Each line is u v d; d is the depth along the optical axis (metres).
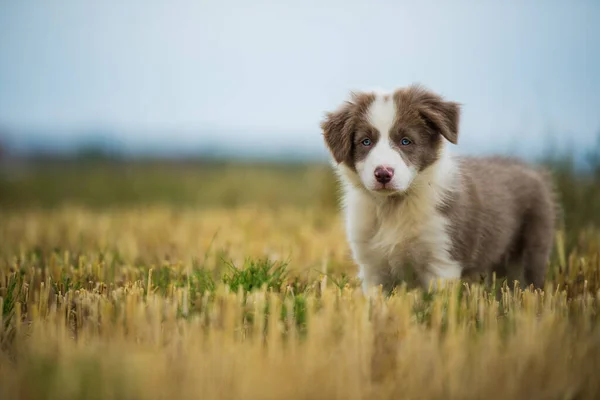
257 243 9.11
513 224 6.60
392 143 5.79
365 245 6.14
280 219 12.27
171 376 3.53
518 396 3.50
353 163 6.01
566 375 3.68
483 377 3.54
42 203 20.20
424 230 5.82
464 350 3.80
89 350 3.89
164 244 9.20
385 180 5.50
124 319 4.51
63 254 7.79
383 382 3.66
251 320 4.79
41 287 5.28
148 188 24.08
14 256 7.38
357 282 6.40
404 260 6.01
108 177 27.31
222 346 3.91
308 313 4.34
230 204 19.08
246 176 27.73
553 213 7.04
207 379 3.47
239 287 5.08
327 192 13.94
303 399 3.37
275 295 4.93
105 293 5.45
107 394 3.36
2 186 22.72
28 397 3.39
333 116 6.23
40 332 4.22
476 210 6.10
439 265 5.86
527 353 3.78
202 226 11.16
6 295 5.35
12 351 4.25
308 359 3.63
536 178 6.97
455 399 3.43
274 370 3.54
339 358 3.71
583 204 9.07
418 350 3.78
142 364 3.59
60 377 3.45
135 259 7.88
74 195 22.67
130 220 12.09
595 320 4.55
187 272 6.43
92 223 11.67
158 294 5.25
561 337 4.05
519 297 5.26
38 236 9.98
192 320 4.41
